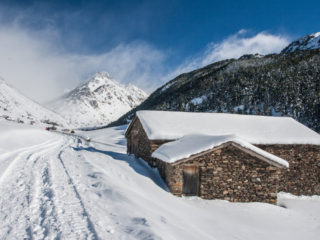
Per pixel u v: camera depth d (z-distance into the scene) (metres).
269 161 12.04
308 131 17.23
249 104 87.69
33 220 5.77
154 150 14.64
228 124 17.39
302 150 15.80
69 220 5.77
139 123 17.91
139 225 5.66
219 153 12.02
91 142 39.53
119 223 5.78
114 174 11.25
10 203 6.85
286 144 15.55
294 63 109.19
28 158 14.53
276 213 11.23
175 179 11.56
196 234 6.70
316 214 12.22
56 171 10.95
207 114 19.00
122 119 167.38
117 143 49.88
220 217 9.92
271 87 88.62
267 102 81.94
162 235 5.32
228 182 12.05
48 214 6.10
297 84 82.88
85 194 7.79
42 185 8.73
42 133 34.31
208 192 11.93
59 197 7.38
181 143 13.41
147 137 15.50
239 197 12.05
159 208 8.16
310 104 68.44
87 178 9.93
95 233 5.13
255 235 8.61
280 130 17.03
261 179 12.22
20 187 8.40
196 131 15.65
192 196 12.02
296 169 15.62
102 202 7.20
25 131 28.59
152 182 12.11
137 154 18.28
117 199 7.45
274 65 113.69
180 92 140.88
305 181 15.66
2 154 14.95
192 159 11.76
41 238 4.91
